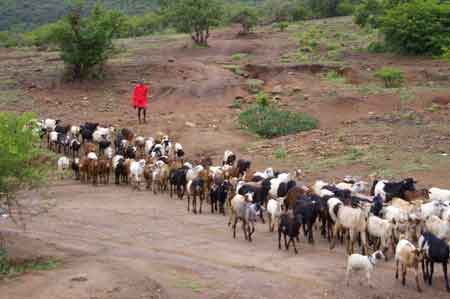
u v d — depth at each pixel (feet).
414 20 152.97
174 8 190.70
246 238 55.36
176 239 55.36
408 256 42.39
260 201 64.69
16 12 343.67
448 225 49.29
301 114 109.50
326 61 152.56
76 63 136.67
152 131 105.60
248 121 107.96
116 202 71.67
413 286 42.93
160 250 51.70
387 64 146.10
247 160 81.97
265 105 115.75
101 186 81.56
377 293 41.24
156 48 184.34
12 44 220.23
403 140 88.69
